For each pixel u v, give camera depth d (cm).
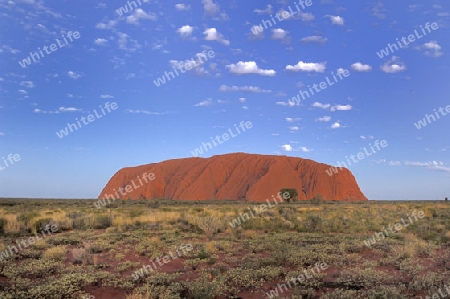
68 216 3069
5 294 1016
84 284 1134
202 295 1020
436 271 1265
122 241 1884
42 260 1418
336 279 1146
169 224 2625
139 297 981
